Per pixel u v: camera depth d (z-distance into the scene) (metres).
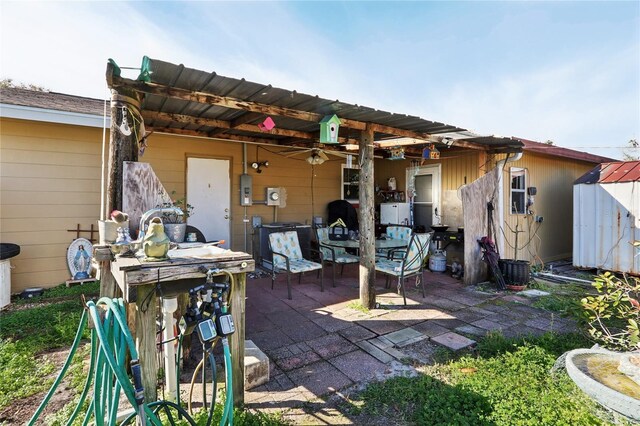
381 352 3.00
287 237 5.42
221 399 2.21
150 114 3.96
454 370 2.67
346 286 5.23
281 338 3.31
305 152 7.25
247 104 3.31
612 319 3.79
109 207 2.57
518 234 6.59
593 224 6.18
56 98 5.84
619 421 1.99
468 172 6.32
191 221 6.11
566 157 7.54
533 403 2.18
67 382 2.49
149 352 1.82
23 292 4.69
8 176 4.77
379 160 8.27
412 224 7.04
